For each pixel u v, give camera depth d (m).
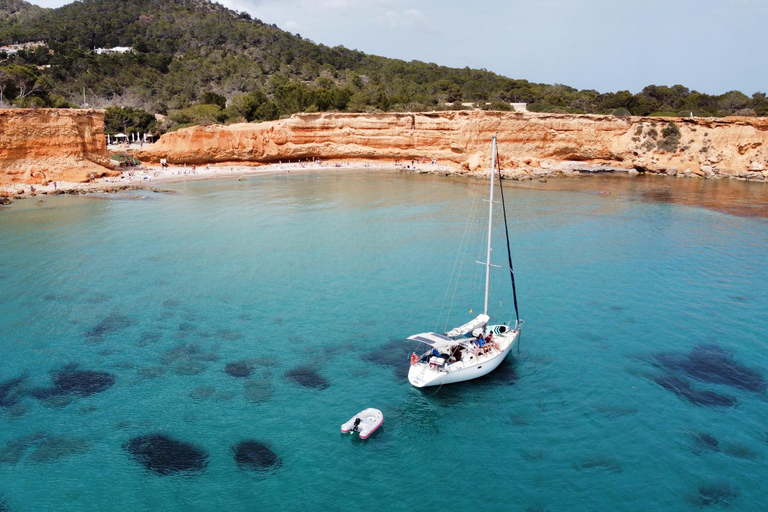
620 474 27.02
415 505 25.19
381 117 130.75
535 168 121.44
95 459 27.83
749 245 63.44
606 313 44.81
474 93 181.38
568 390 34.19
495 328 39.34
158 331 41.56
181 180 108.94
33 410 31.69
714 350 38.72
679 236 67.44
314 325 42.78
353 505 25.16
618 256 59.19
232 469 27.33
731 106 148.62
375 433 30.22
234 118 138.25
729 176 116.19
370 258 58.50
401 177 115.50
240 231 69.44
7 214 76.00
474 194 95.56
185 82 181.50
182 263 56.69
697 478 26.67
